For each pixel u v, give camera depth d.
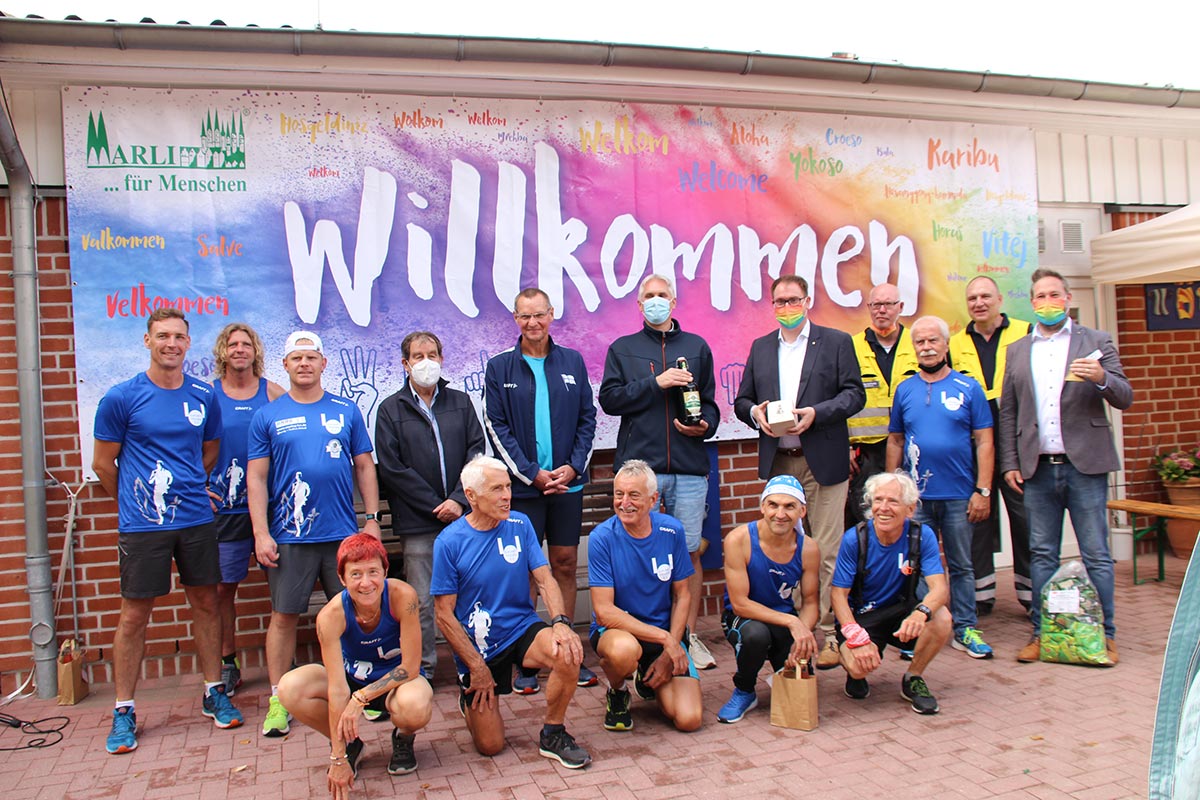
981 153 6.89
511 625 4.19
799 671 4.34
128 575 4.32
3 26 4.78
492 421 5.11
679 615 4.41
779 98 6.34
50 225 5.23
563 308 5.95
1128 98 6.84
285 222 5.48
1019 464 5.54
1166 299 7.61
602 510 6.06
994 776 3.76
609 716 4.35
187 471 4.44
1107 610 5.30
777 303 5.40
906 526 4.66
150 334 4.39
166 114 5.32
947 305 6.79
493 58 5.51
